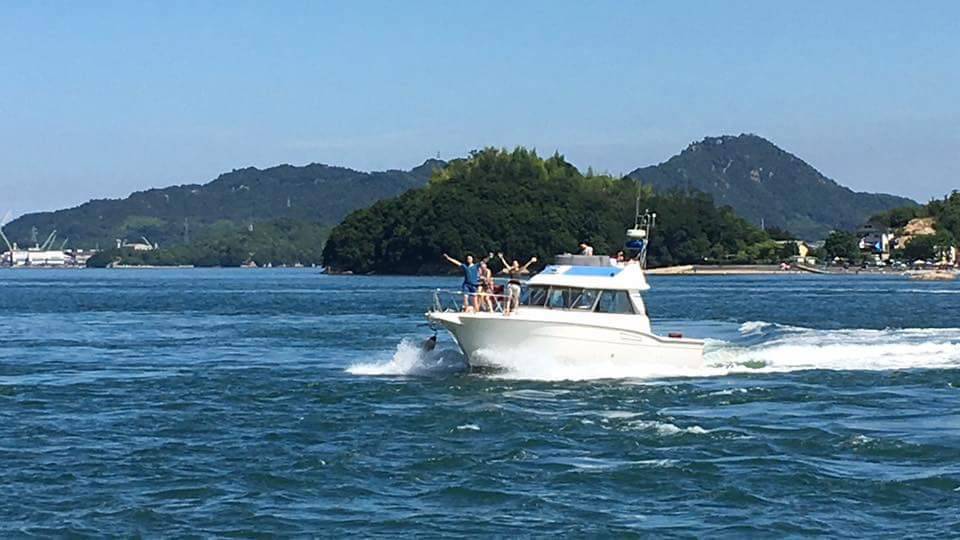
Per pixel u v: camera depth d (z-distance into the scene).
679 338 55.59
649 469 35.53
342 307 134.00
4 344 82.00
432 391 51.09
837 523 30.19
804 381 54.72
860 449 38.50
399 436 40.97
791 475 34.72
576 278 54.44
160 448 39.00
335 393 51.06
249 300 157.25
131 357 71.31
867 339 74.00
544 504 31.91
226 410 47.00
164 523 30.27
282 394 51.22
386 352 73.44
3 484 34.00
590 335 54.06
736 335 82.56
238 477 34.84
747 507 31.61
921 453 37.88
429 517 30.77
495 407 46.56
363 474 35.22
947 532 29.39
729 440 39.91
